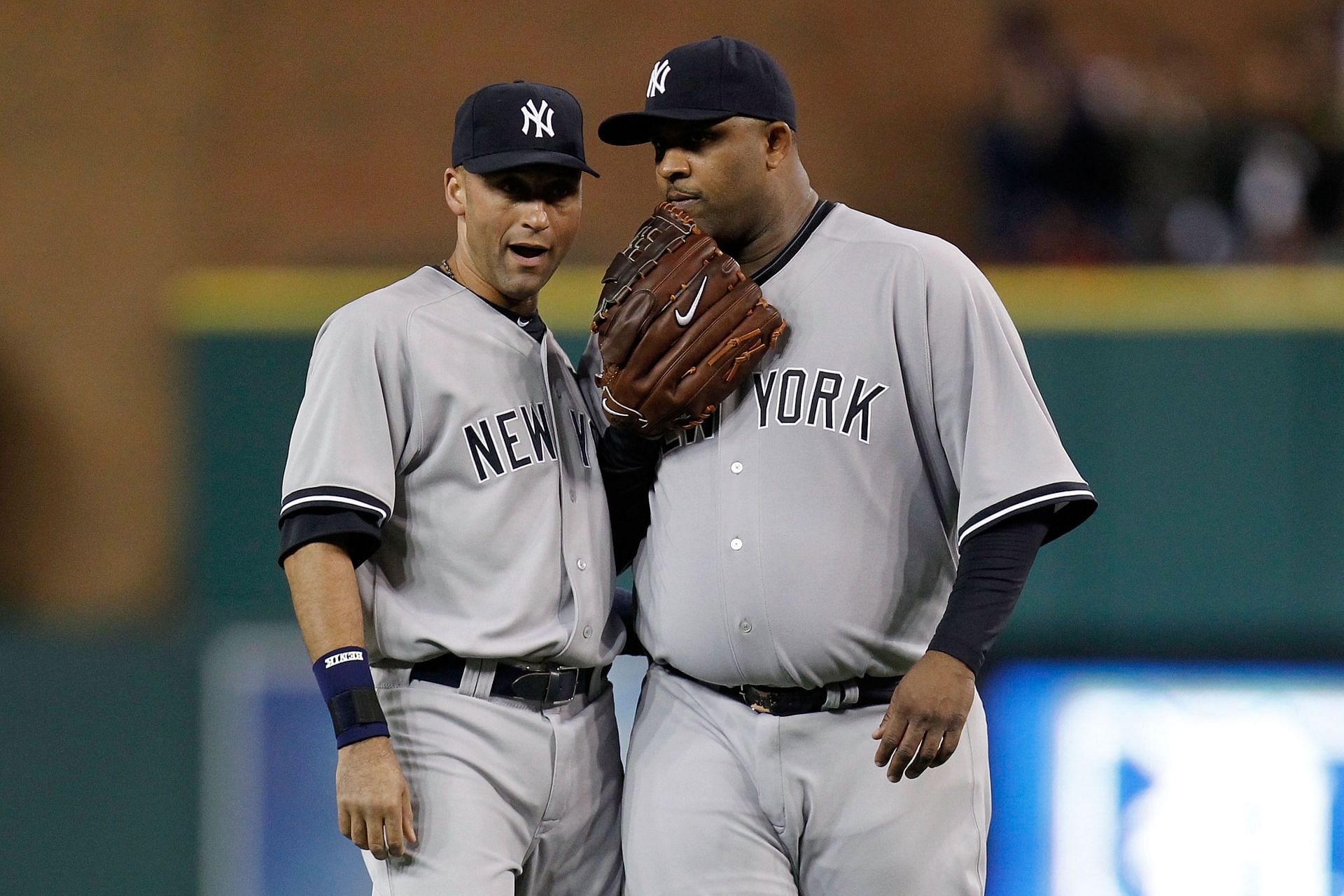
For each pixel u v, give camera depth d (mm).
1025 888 21109
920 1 30750
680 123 11125
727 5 30609
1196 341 21531
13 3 27984
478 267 11516
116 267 27766
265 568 21953
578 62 30281
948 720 10227
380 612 11281
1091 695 21297
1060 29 31047
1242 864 20906
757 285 11195
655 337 10812
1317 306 21438
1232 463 21438
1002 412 10750
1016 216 27031
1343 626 21219
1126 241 26703
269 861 22156
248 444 21875
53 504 26766
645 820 11461
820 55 30797
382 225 29750
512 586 11156
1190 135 26844
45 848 22562
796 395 11070
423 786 11078
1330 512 21297
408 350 11164
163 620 23922
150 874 22453
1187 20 31031
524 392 11438
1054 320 21688
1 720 22672
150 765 22438
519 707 11273
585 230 29406
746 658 11023
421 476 11227
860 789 11133
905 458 11117
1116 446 21594
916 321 10977
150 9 28297
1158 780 21141
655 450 11734
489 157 11125
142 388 27172
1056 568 21562
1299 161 26531
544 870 11703
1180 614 21406
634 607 12633
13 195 27797
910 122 30766
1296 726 21062
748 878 11234
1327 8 29375
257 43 29500
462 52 30047
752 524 11000
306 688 22078
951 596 10656
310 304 21953
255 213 29297
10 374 27156
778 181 11445
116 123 28094
